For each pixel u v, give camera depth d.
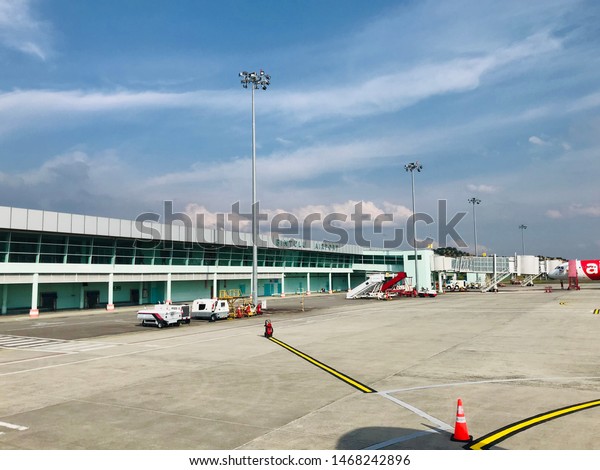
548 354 20.34
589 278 87.06
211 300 41.34
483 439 9.75
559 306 47.03
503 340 24.89
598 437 9.77
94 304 58.38
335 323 36.56
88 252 53.31
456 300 65.31
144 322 35.38
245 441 9.88
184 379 16.30
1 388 15.23
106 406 12.80
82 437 10.27
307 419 11.38
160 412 12.15
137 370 18.12
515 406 12.24
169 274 62.66
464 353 21.03
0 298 49.47
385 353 21.45
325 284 108.62
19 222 44.97
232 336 29.30
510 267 108.62
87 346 25.36
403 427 10.64
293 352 22.16
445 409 12.05
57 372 17.94
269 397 13.59
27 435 10.45
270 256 85.38
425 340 25.59
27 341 27.78
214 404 12.88
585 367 17.50
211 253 71.81
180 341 27.14
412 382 15.34
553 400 12.80
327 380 15.85
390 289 81.44
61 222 48.56
